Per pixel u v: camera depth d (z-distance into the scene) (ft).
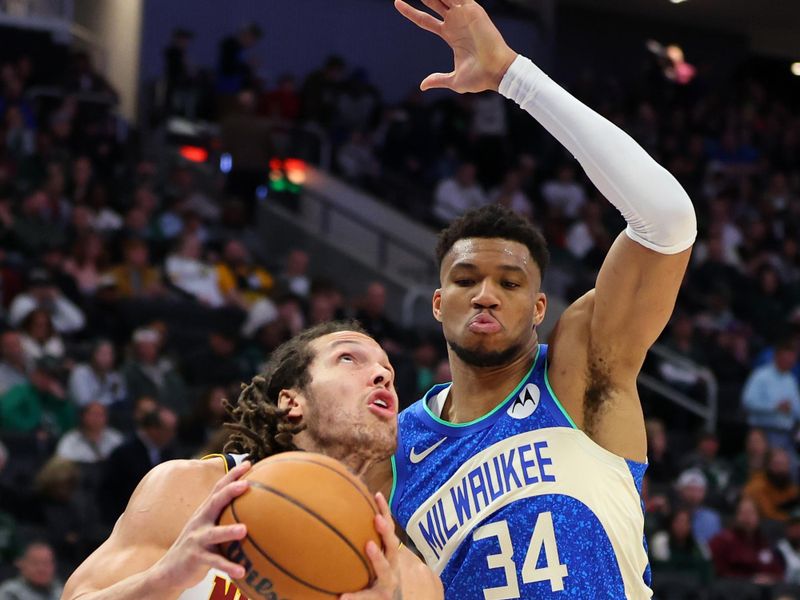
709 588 25.98
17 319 30.19
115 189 40.22
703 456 31.86
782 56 67.92
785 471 30.53
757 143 59.06
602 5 61.87
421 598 8.66
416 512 9.78
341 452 8.61
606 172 9.02
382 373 8.63
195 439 26.61
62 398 27.09
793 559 27.76
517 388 9.73
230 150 43.04
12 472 25.38
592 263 42.98
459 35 9.70
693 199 51.03
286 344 9.07
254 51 55.36
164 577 7.10
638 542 9.53
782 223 50.62
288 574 7.04
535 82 9.42
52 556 21.16
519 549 9.28
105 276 33.37
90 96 45.50
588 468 9.38
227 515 7.15
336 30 56.80
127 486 23.49
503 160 50.03
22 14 50.72
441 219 46.14
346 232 45.85
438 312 10.05
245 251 37.86
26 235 34.40
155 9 53.11
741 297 43.27
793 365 35.83
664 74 58.08
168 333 31.99
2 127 40.01
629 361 9.45
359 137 48.91
